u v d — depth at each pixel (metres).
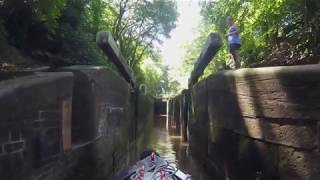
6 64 6.16
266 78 3.79
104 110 5.51
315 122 3.19
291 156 3.45
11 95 2.95
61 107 3.71
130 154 9.98
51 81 3.54
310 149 3.24
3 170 2.84
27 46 8.30
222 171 5.64
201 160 7.93
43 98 3.42
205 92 7.18
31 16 7.79
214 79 6.05
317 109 3.17
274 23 7.24
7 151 2.90
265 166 3.89
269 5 6.83
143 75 28.34
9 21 7.74
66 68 4.95
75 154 4.23
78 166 4.34
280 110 3.56
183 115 12.75
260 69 3.93
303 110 3.29
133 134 11.07
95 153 4.90
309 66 3.26
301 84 3.31
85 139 4.71
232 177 5.03
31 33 8.41
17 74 3.82
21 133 3.08
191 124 10.28
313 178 3.21
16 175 3.00
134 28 23.02
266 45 7.91
